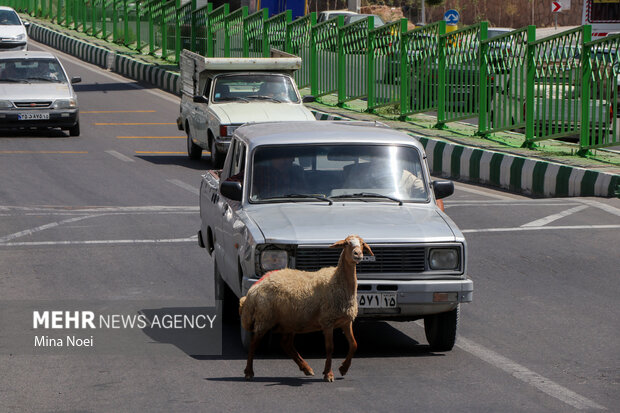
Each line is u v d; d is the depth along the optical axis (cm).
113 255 2038
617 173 2769
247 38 5766
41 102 4050
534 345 1402
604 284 1794
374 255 1302
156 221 2433
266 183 1459
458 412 1088
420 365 1297
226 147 3228
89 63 7512
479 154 3216
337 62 4828
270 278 1181
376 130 1562
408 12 10188
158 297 1692
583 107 3117
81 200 2769
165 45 7044
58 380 1214
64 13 10144
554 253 2055
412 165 1496
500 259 2008
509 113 3541
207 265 1952
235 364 1295
